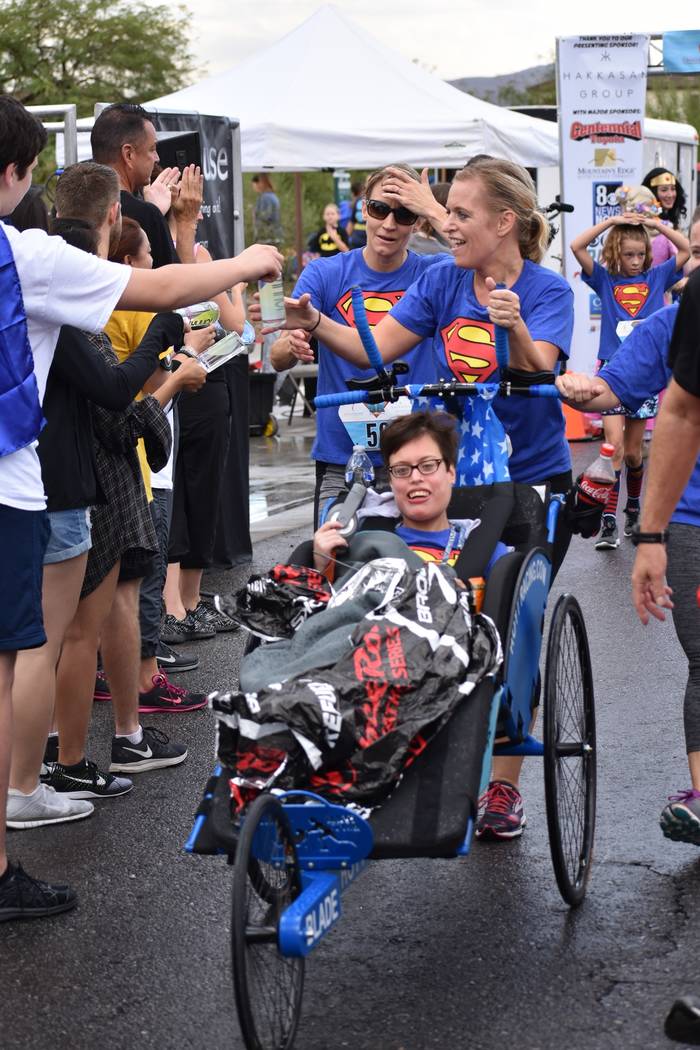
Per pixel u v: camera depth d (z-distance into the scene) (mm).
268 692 3271
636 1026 3406
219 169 9281
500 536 4141
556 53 13781
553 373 4414
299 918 3027
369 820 3293
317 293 5859
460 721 3445
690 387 3836
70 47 37062
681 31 16000
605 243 10828
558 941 3877
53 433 4480
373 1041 3383
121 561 5211
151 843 4727
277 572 3768
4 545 3938
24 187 4078
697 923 3955
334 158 14016
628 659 6762
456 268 4758
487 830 4578
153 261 6145
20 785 4816
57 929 4082
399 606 3512
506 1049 3322
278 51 15086
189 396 7250
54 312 3936
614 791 4992
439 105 14422
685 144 18328
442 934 3951
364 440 4695
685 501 4496
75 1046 3428
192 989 3703
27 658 4680
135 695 5414
